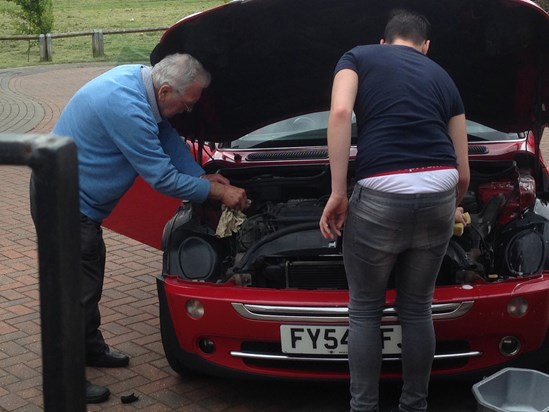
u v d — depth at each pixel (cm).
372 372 304
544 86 385
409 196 279
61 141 111
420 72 292
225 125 439
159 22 2969
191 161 383
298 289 345
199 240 378
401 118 284
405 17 312
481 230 381
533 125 413
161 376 400
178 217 399
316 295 335
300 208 388
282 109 443
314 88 426
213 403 371
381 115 286
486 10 352
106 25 2916
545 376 318
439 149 286
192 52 371
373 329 302
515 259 358
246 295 338
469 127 470
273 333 337
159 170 349
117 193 366
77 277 113
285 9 358
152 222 421
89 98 351
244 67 397
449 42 383
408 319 306
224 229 376
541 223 374
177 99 354
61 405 114
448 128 302
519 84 399
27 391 382
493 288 334
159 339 445
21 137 111
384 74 290
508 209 387
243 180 428
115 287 534
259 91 419
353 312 304
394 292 336
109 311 489
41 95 1498
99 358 404
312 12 363
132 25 2897
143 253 612
